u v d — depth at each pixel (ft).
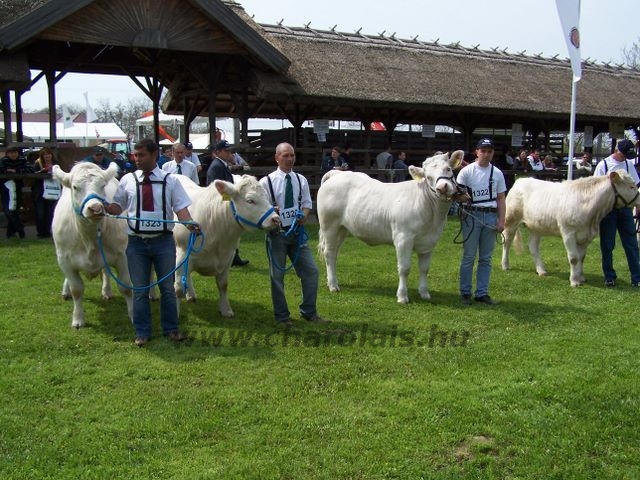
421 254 26.37
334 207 27.68
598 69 85.76
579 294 27.71
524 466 13.19
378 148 72.43
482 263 25.96
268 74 51.44
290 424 14.96
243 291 27.32
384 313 24.34
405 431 14.60
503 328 22.61
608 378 17.60
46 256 34.01
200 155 52.90
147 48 48.65
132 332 21.48
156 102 59.47
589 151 87.15
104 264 20.75
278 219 20.99
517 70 74.95
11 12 45.55
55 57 48.21
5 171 40.27
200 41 47.24
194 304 25.04
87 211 18.54
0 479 12.59
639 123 78.89
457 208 25.99
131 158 55.83
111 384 17.29
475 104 61.00
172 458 13.47
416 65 65.21
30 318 22.97
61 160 49.67
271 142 67.21
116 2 44.19
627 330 22.22
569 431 14.56
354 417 15.29
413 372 18.22
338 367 18.49
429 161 24.48
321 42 62.08
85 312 23.76
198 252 22.09
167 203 19.86
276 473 12.85
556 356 19.42
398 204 25.63
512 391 16.69
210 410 15.65
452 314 24.27
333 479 12.72
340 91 53.83
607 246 29.25
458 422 15.05
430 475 12.83
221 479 12.65
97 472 12.89
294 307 25.05
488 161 25.43
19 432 14.53
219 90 55.21
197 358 19.17
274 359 19.16
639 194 28.02
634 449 13.80
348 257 35.47
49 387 16.99
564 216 29.07
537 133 81.15
